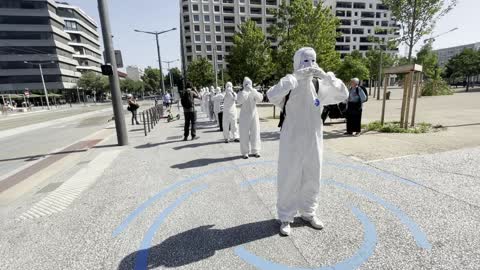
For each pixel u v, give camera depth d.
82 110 39.31
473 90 40.53
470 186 3.90
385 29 13.16
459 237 2.70
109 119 20.55
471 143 6.40
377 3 94.06
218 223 3.26
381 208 3.39
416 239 2.71
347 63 36.50
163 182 4.86
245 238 2.91
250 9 82.44
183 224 3.27
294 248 2.70
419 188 3.93
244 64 32.25
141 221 3.42
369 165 5.12
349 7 91.69
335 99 3.08
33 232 3.30
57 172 5.96
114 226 3.33
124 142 8.70
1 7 60.47
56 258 2.75
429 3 11.10
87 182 5.10
